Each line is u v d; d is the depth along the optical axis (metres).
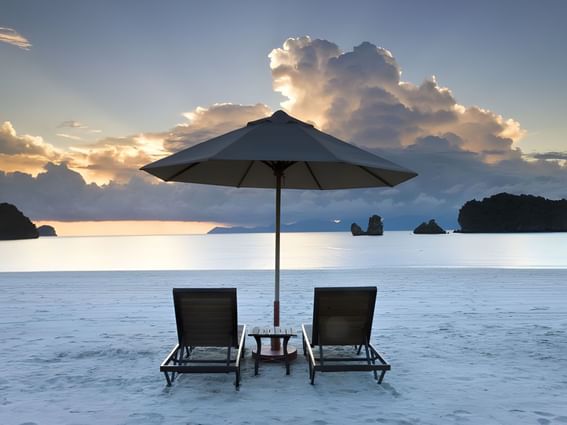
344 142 4.61
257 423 3.40
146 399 3.88
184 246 92.12
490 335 6.14
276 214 4.81
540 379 4.40
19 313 7.71
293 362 4.89
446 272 14.37
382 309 8.02
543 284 11.38
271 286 10.98
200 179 5.38
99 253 57.00
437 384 4.25
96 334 6.22
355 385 4.21
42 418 3.51
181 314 4.14
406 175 4.63
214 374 4.52
